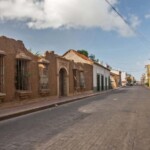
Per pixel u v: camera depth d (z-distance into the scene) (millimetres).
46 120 13625
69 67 35188
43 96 25797
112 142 8484
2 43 18734
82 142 8531
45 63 25984
